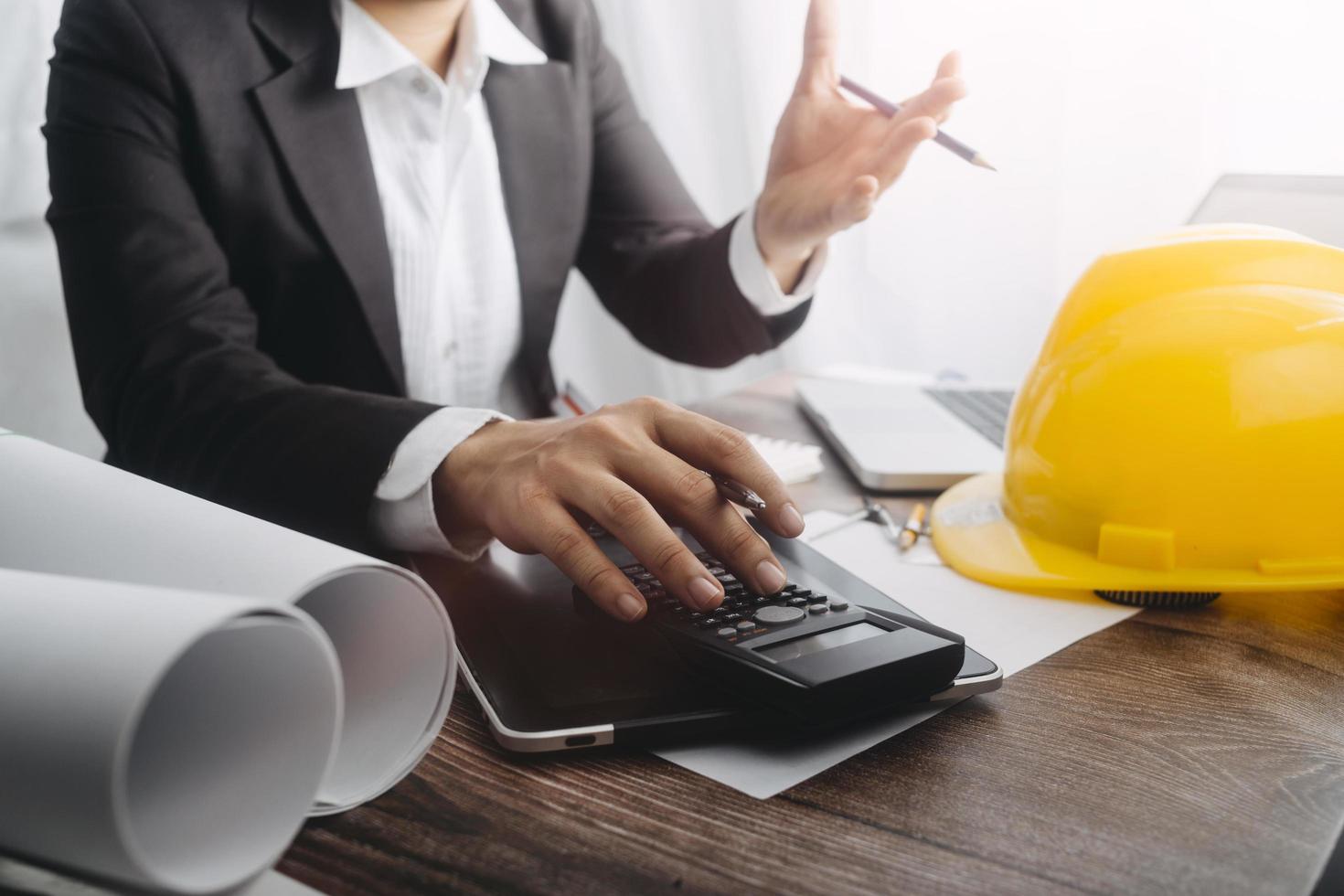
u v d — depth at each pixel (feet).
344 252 2.73
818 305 5.03
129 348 2.24
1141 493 1.61
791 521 1.45
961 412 2.70
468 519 1.66
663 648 1.29
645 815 1.06
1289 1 3.76
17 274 3.62
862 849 1.00
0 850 0.81
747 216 2.99
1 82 3.52
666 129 5.35
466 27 3.11
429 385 3.25
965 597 1.66
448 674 1.10
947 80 2.46
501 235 3.35
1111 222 4.29
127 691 0.71
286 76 2.65
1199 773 1.14
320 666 0.84
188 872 0.76
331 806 1.05
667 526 1.39
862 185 2.50
